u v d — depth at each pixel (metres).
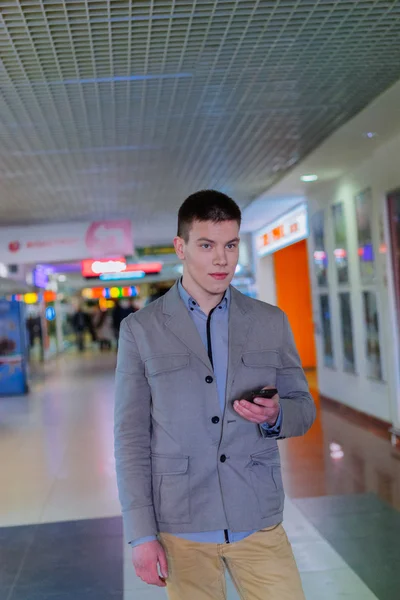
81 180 7.70
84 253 10.98
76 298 32.97
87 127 5.46
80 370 17.53
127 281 24.05
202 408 1.83
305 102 5.16
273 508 1.86
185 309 1.88
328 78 4.63
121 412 1.88
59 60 3.97
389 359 6.88
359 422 7.69
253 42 3.91
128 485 1.82
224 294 1.91
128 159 6.76
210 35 3.75
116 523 4.62
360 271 7.75
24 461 6.74
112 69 4.20
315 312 9.77
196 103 5.04
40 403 11.21
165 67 4.24
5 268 14.20
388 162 6.59
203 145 6.33
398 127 5.95
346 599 3.25
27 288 19.42
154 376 1.85
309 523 4.38
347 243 8.14
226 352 1.88
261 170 7.66
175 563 1.84
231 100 5.02
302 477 5.54
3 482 5.93
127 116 5.23
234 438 1.83
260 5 3.40
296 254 14.14
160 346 1.86
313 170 7.71
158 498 1.84
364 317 7.71
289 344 1.98
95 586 3.59
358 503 4.76
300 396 1.96
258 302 1.97
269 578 1.83
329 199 8.74
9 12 3.27
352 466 5.79
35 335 21.77
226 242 1.80
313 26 3.72
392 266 6.79
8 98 4.62
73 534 4.44
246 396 1.76
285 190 9.05
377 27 3.79
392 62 4.38
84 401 11.16
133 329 1.90
